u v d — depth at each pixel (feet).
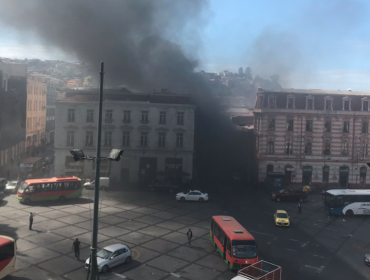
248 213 154.30
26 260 92.99
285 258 101.96
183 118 207.62
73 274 85.56
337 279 88.28
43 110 329.52
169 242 111.55
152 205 160.25
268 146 214.07
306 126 215.31
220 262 96.63
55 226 123.24
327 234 128.26
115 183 204.13
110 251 90.68
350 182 217.56
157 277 85.71
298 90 234.58
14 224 123.75
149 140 206.80
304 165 215.10
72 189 163.73
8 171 206.59
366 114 216.95
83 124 203.21
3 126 237.45
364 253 109.19
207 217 143.84
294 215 154.10
